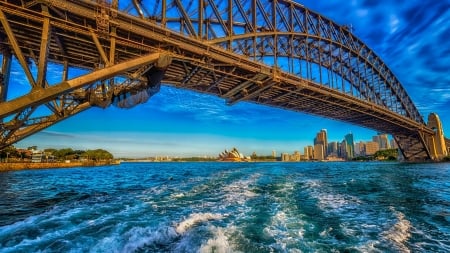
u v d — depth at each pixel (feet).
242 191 50.75
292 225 24.97
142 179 96.84
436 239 21.50
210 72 84.79
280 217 28.17
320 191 50.75
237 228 23.43
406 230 23.86
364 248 18.99
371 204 36.81
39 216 29.35
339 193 47.96
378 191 51.31
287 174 105.91
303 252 17.89
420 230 23.98
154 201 39.50
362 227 24.61
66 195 52.01
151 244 19.10
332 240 20.68
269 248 18.48
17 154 260.83
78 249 18.21
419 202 38.73
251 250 17.97
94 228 23.39
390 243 20.16
